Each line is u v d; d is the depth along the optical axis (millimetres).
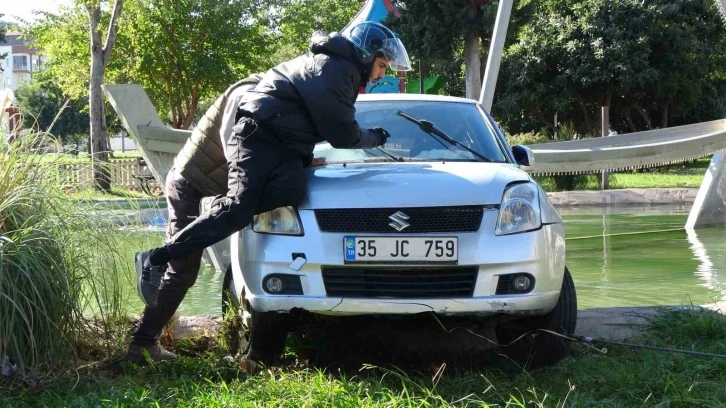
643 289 7621
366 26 4340
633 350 4734
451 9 24375
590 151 12055
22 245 4141
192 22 35188
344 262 4129
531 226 4262
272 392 3816
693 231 12945
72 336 4359
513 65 37594
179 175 4633
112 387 3932
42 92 63938
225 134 4371
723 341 4910
